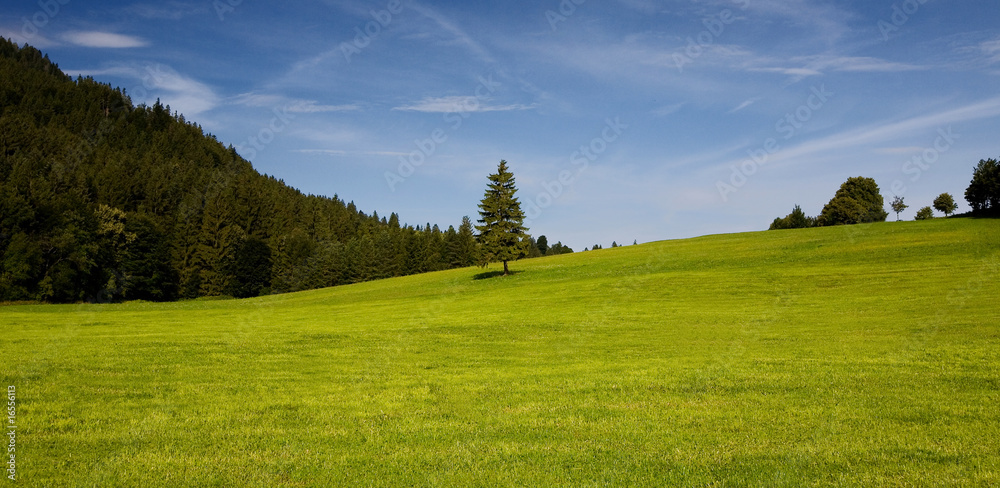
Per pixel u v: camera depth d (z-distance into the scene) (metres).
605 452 10.66
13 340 26.06
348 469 9.91
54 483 9.16
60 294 76.38
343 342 27.20
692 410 13.55
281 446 11.19
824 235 78.62
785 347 23.06
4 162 109.31
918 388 15.00
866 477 9.11
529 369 19.81
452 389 16.48
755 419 12.63
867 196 115.25
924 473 9.22
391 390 16.36
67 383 16.22
